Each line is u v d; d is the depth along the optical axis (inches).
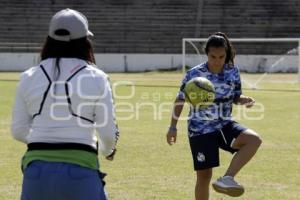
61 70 292.8
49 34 299.9
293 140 892.6
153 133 955.3
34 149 290.0
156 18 3029.0
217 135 438.0
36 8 3056.1
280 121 1108.5
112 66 2723.9
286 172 666.8
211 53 430.9
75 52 298.0
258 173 660.7
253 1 3070.9
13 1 3065.9
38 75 294.8
